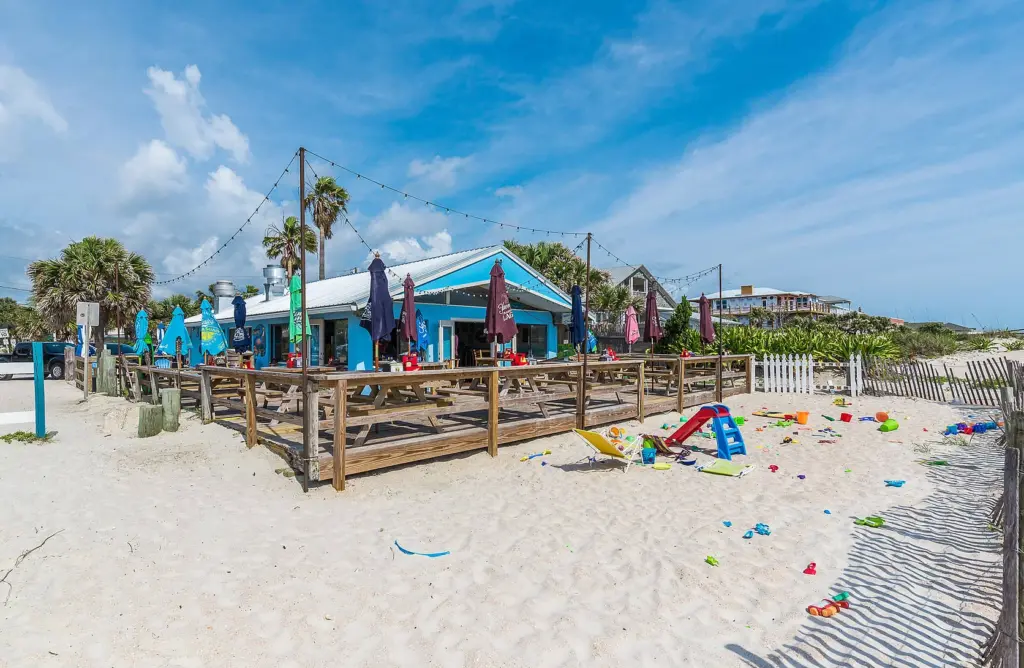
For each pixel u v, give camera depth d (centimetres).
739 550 458
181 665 304
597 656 314
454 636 335
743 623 348
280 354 1795
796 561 436
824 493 621
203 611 359
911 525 509
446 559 443
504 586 399
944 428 997
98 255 2300
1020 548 276
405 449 698
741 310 5888
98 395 1495
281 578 407
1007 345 2670
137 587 387
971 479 657
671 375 1279
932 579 399
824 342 1858
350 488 632
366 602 375
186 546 457
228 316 2111
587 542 479
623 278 3938
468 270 1493
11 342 3891
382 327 901
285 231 3678
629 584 401
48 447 809
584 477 698
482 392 1073
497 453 805
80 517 515
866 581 400
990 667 294
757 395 1474
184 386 1140
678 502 593
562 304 1748
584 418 952
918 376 1340
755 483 668
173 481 643
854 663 304
